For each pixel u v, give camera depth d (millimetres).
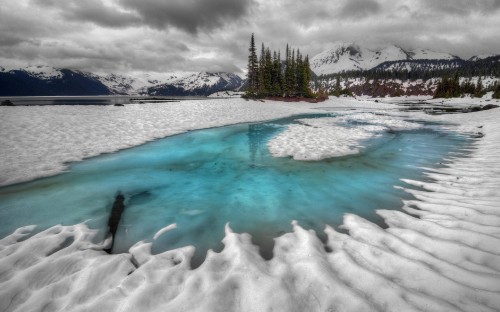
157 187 7902
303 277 3555
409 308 2887
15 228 5422
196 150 12562
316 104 52656
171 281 3621
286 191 7434
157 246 4773
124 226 5555
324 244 4598
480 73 164375
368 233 4773
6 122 15969
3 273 3869
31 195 7156
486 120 21594
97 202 6797
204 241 4918
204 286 3436
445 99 77812
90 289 3518
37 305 3244
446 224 4766
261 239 4902
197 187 7883
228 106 33188
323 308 3027
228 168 9773
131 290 3438
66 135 13930
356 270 3639
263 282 3434
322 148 12461
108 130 15867
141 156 11414
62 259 4168
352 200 6590
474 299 2951
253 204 6578
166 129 17391
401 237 4543
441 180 7504
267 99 50406
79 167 9688
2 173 8516
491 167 8000
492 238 4047
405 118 27297
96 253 4453
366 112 36281
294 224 5445
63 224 5598
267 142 14211
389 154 11391
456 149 11883
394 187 7336
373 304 3023
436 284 3242
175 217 5953
